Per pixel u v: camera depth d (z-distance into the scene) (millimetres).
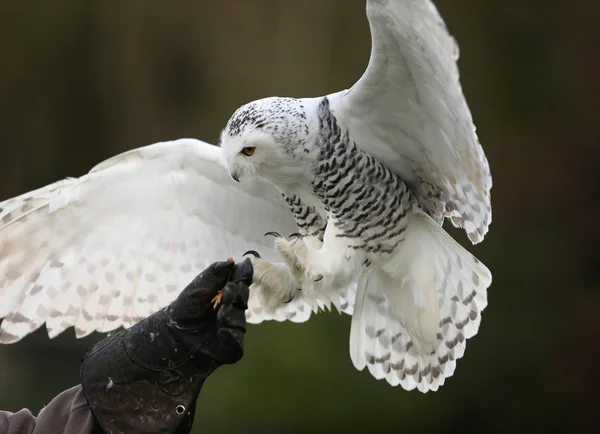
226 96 19000
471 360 15242
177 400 3967
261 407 12766
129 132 19969
